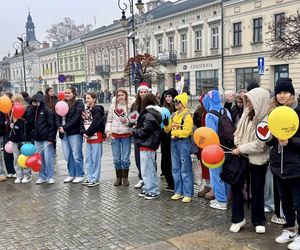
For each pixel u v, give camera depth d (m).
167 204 6.48
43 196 7.31
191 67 40.50
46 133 8.14
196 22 39.19
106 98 47.38
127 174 7.91
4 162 9.80
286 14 30.09
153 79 22.69
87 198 7.04
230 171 4.94
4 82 74.56
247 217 5.64
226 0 35.25
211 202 6.32
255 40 33.06
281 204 4.85
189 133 6.34
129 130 7.71
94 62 57.69
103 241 4.98
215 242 4.78
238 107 6.97
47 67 72.62
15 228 5.61
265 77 31.95
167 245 4.76
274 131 4.24
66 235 5.26
